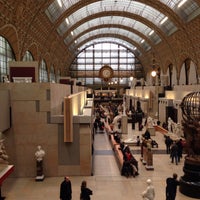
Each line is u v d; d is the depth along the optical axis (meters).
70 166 14.66
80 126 14.56
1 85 14.26
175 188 10.06
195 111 13.82
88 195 9.27
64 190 9.71
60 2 31.44
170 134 24.17
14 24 23.06
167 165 16.41
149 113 37.34
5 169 11.50
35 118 14.49
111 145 22.45
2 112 12.86
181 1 32.03
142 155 17.42
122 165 14.75
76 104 17.30
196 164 11.88
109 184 13.31
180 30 36.75
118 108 43.25
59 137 14.57
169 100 29.31
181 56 41.47
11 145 14.50
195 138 12.22
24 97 14.41
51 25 33.88
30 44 29.12
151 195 9.27
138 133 27.52
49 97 14.43
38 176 14.04
